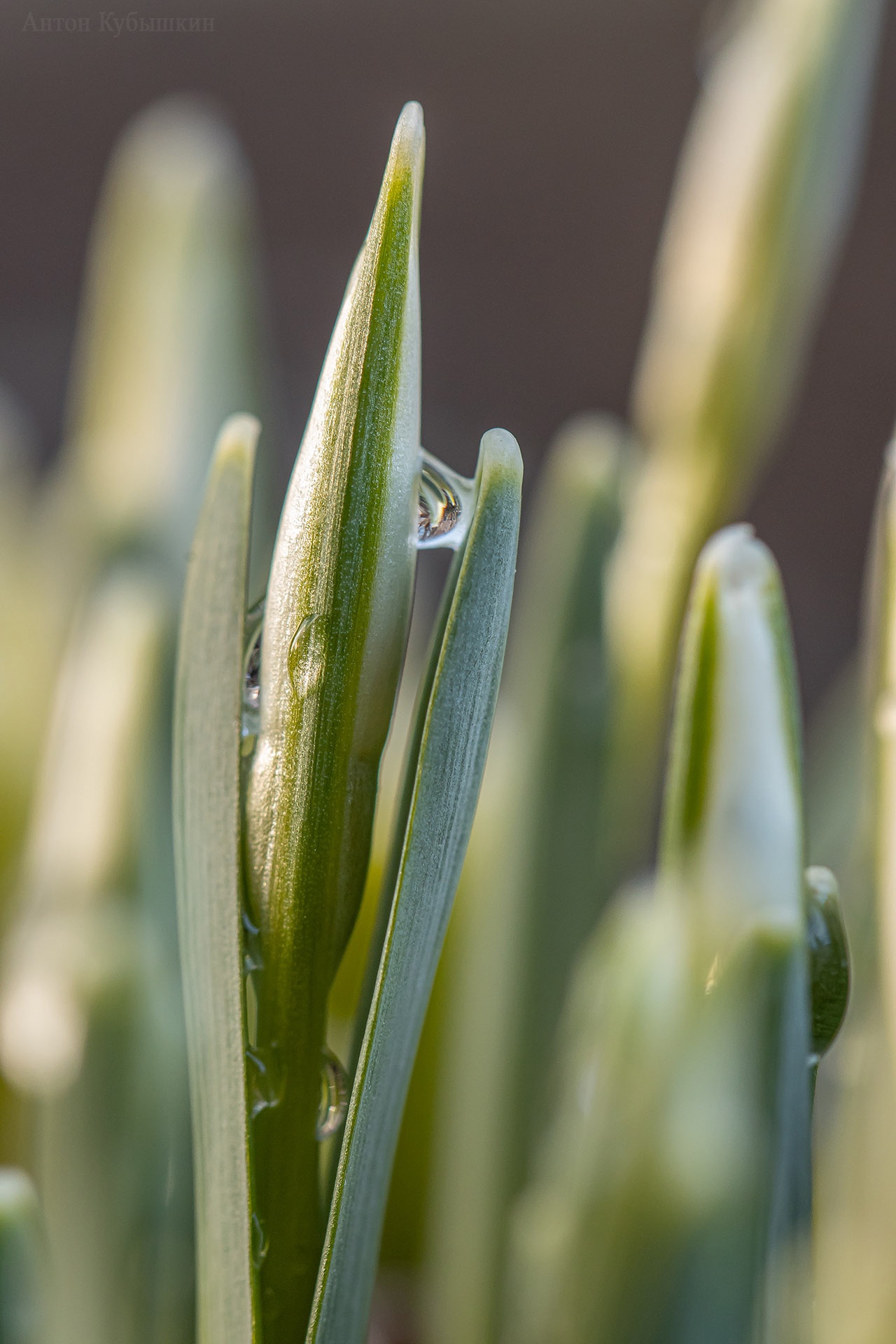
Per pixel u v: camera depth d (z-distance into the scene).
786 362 0.41
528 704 0.40
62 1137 0.35
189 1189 0.36
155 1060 0.35
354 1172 0.28
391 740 0.48
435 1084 0.45
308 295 1.30
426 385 1.37
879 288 1.36
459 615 0.28
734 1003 0.30
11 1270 0.30
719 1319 0.31
